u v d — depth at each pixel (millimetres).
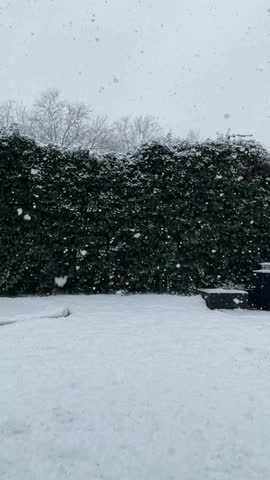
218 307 6504
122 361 3705
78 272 7324
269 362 3760
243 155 7902
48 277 7191
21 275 7043
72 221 7215
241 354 3982
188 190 7664
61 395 2959
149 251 7547
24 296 7125
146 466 2115
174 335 4613
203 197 7707
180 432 2471
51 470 2059
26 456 2191
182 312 5922
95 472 2051
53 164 7223
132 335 4578
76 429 2486
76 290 7441
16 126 7148
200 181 7699
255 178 7855
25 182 7066
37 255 7055
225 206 7789
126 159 7645
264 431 2510
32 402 2834
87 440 2361
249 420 2645
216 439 2404
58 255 7262
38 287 7176
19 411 2691
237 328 4996
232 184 7754
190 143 7941
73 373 3389
